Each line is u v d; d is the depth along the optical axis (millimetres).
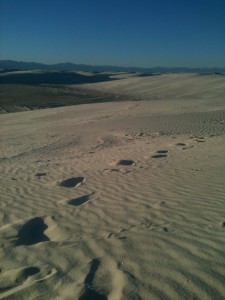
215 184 7168
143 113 30422
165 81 91812
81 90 82500
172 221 5328
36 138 19922
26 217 6160
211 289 3473
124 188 7480
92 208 6324
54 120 31188
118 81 105812
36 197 7367
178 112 29219
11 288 3848
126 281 3740
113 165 10102
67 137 18984
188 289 3508
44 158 12656
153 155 10977
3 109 47594
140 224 5340
